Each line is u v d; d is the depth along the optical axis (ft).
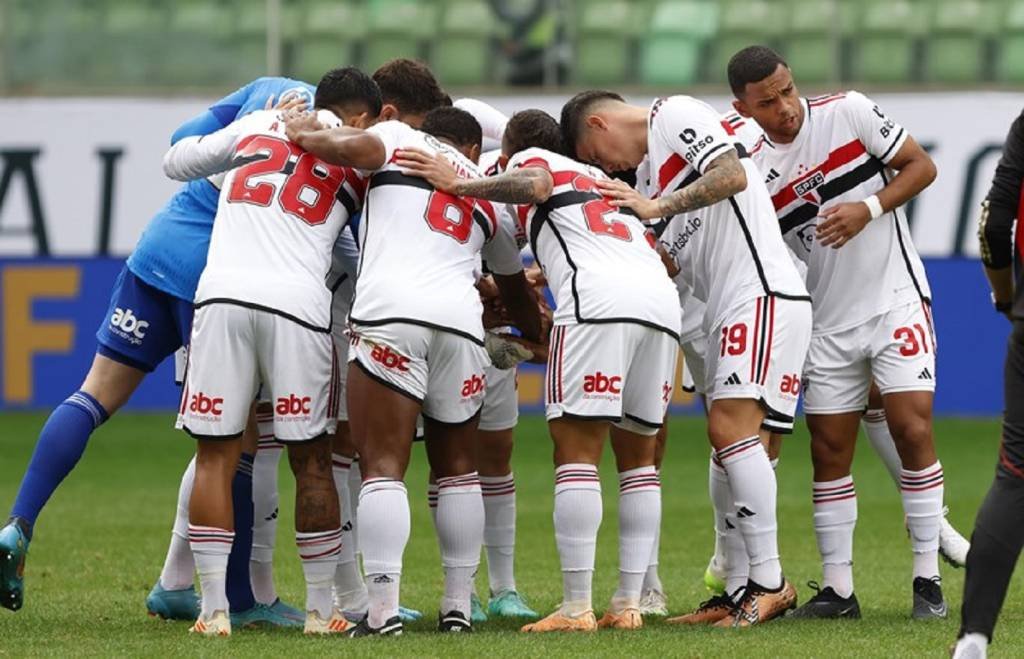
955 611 77.61
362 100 74.43
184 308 75.31
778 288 72.90
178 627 72.95
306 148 69.97
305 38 183.73
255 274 69.36
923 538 75.66
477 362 70.23
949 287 162.91
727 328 73.20
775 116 76.23
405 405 68.69
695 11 179.22
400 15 183.21
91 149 173.68
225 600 70.33
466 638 67.10
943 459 143.84
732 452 72.69
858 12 176.65
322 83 74.79
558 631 69.21
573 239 71.05
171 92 176.35
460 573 71.20
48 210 173.17
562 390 70.18
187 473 76.02
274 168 71.15
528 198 69.77
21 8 181.16
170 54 182.39
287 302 69.05
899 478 84.79
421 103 78.79
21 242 172.96
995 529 57.16
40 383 171.42
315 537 70.13
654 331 70.33
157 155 174.09
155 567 93.61
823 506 76.33
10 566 71.82
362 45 183.73
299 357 69.36
